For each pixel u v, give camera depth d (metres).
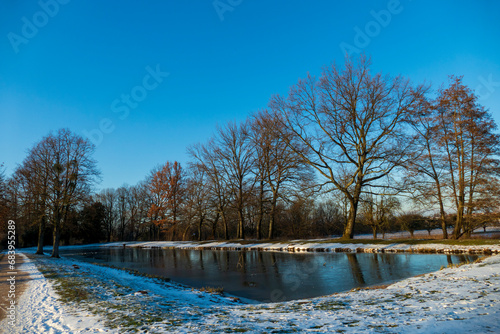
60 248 55.00
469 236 24.48
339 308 7.40
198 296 10.88
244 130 39.72
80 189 29.98
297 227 44.44
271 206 37.88
